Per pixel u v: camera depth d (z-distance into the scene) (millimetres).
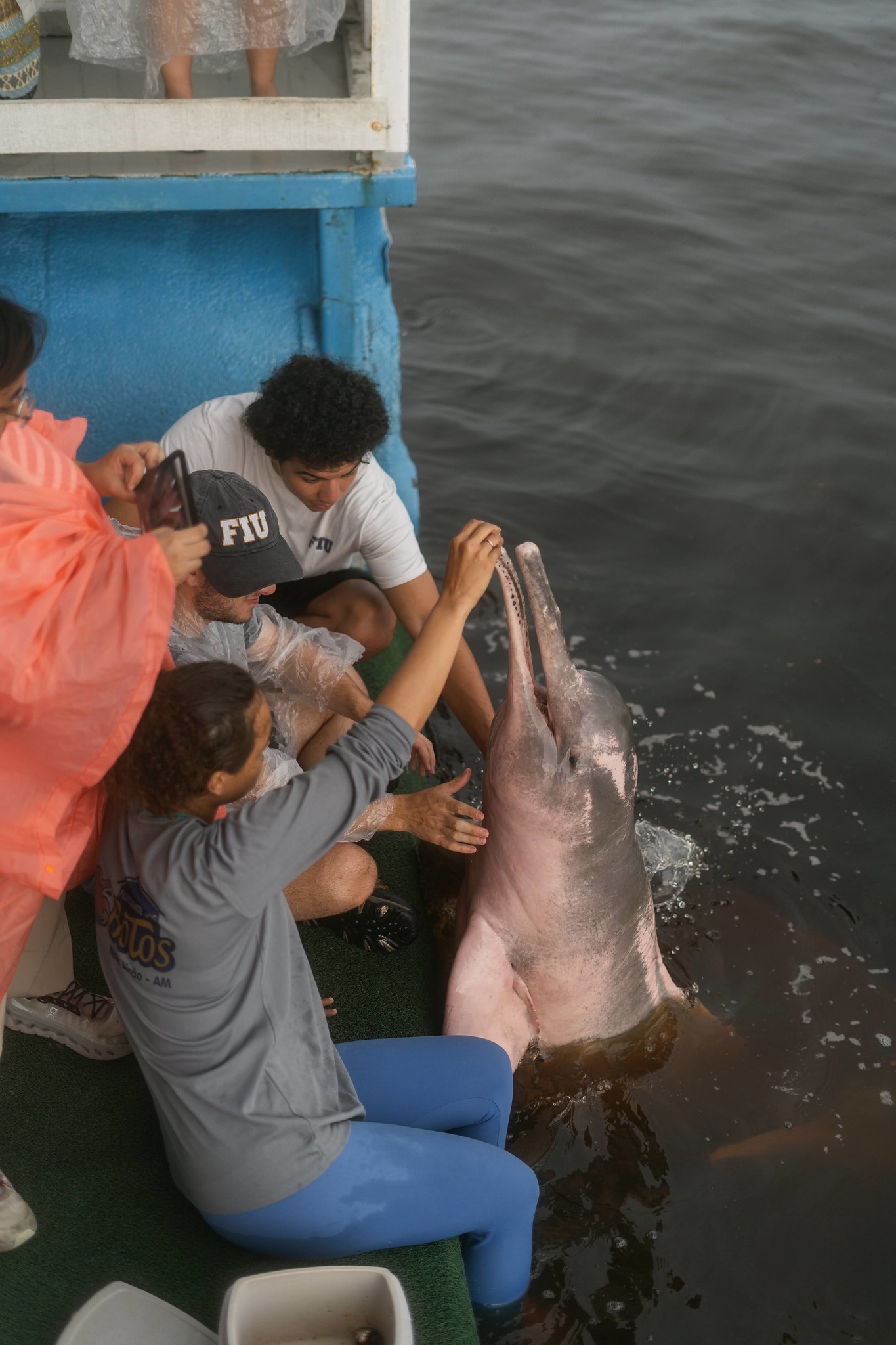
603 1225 2818
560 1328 2629
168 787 1871
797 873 3795
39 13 3803
